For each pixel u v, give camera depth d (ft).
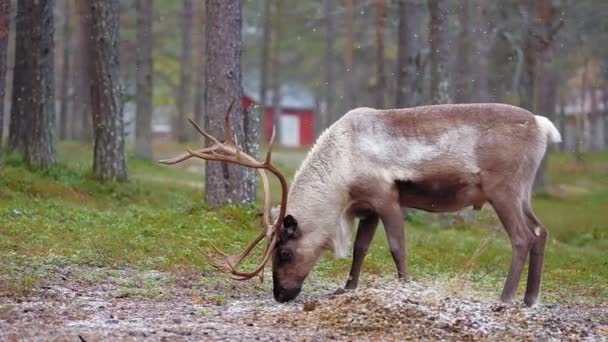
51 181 69.72
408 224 75.31
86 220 55.52
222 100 59.93
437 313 31.78
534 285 37.29
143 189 76.54
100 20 75.31
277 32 177.47
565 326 32.89
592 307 40.27
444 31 78.95
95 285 38.86
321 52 185.37
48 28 74.79
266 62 172.24
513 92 108.58
